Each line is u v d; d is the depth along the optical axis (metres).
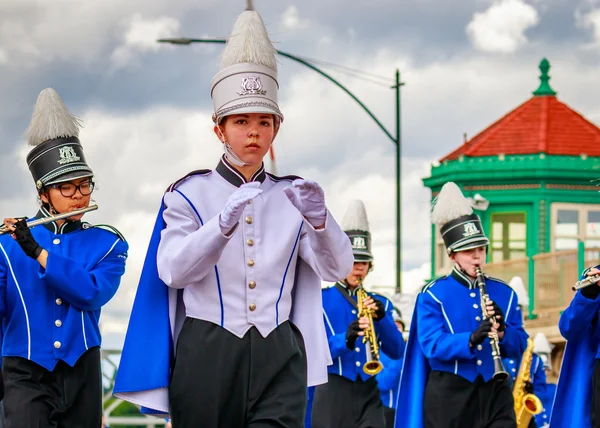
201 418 9.02
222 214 8.61
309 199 8.80
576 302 13.51
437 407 15.64
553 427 14.05
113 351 25.50
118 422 26.34
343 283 18.52
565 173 46.69
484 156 47.62
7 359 11.29
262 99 9.17
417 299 16.31
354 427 17.83
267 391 9.10
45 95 11.56
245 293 9.11
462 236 16.05
